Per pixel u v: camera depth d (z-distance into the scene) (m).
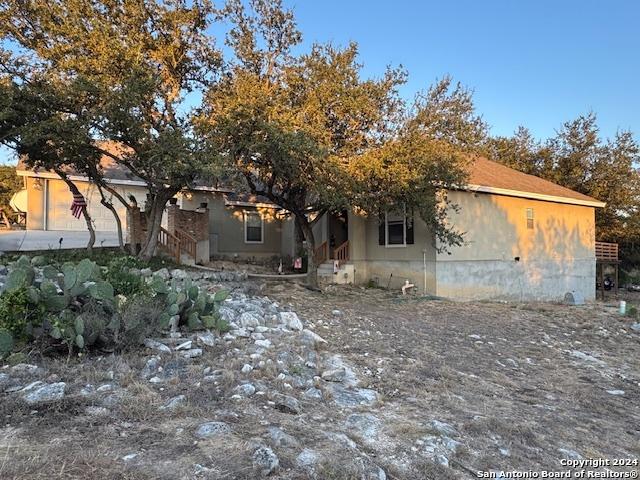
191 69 13.48
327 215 19.59
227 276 12.39
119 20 11.68
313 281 15.31
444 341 8.70
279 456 3.35
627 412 5.98
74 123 9.99
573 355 8.89
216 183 12.93
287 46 13.49
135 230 14.81
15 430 3.44
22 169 17.97
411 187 12.39
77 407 3.89
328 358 6.35
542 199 19.70
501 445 4.37
